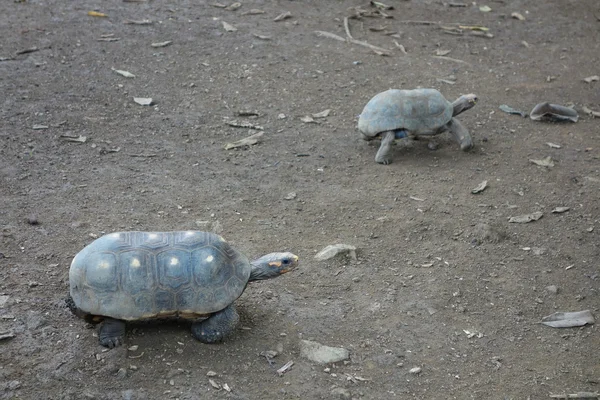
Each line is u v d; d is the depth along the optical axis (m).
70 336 3.16
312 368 3.15
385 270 3.48
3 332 3.15
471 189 3.86
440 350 3.23
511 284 3.46
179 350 3.14
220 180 3.84
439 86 4.60
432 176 3.94
